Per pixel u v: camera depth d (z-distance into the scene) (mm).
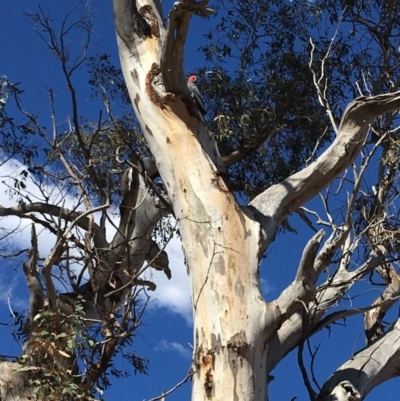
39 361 7336
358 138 7453
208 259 6867
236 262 6836
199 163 7336
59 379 7062
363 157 8664
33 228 7727
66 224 7832
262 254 7047
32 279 7777
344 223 7402
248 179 10039
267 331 6613
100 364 7523
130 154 9398
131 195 9211
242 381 6395
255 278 6824
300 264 6660
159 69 7809
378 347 7207
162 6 8523
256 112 9891
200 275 6840
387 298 7801
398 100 7305
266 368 6699
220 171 7340
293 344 7289
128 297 7664
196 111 7609
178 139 7465
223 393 6355
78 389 7168
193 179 7258
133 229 9109
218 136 9727
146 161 9102
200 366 6512
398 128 7598
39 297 7770
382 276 8516
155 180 9305
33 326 7531
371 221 8016
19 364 7348
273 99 9984
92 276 7918
